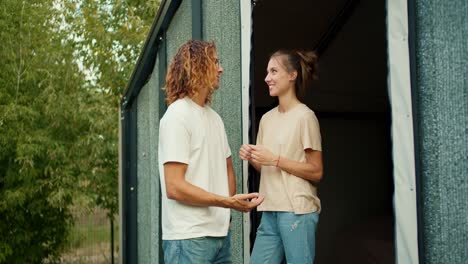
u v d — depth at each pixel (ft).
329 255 13.39
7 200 20.88
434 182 4.50
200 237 5.73
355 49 11.40
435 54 4.55
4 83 21.20
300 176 6.31
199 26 9.59
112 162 23.99
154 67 14.19
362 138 14.32
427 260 4.50
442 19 4.52
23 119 21.06
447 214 4.41
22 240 22.63
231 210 8.22
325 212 13.65
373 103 13.43
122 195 20.59
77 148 22.35
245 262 7.38
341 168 13.99
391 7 4.84
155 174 13.53
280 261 6.63
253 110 7.11
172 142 5.66
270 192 6.54
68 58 23.04
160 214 12.41
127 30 24.77
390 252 9.69
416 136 4.59
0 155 21.04
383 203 14.34
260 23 10.50
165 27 12.37
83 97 23.31
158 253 12.82
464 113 4.34
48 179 21.59
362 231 11.41
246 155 6.45
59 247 24.63
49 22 23.29
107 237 27.22
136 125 18.79
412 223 4.58
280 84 6.72
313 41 11.32
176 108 5.83
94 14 25.26
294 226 6.23
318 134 6.53
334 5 10.11
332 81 12.27
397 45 4.78
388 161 14.43
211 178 5.98
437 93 4.52
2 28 21.02
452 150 4.40
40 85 21.88
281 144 6.57
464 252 4.30
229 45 8.04
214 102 9.16
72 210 24.39
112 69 25.09
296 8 10.07
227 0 8.09
